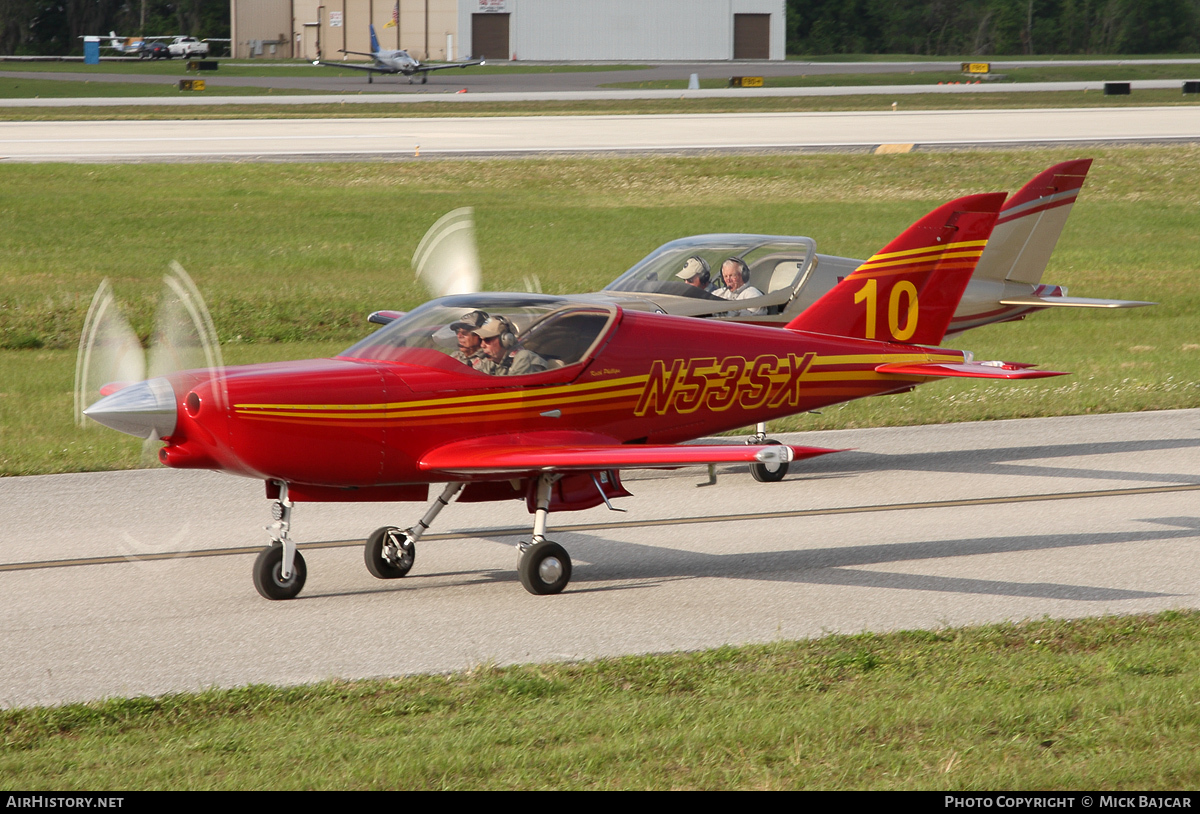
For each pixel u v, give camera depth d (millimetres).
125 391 24734
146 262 85688
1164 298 84500
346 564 29797
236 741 18469
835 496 37969
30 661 22578
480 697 20500
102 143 148125
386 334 27453
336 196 116688
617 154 144375
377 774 17109
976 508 36312
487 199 118438
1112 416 51625
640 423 29578
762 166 136875
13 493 36594
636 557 30812
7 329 64688
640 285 41438
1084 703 19766
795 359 32062
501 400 27281
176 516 34312
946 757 17828
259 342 65875
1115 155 144000
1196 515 35406
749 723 18891
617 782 16984
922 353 34594
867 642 23547
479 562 30125
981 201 34469
